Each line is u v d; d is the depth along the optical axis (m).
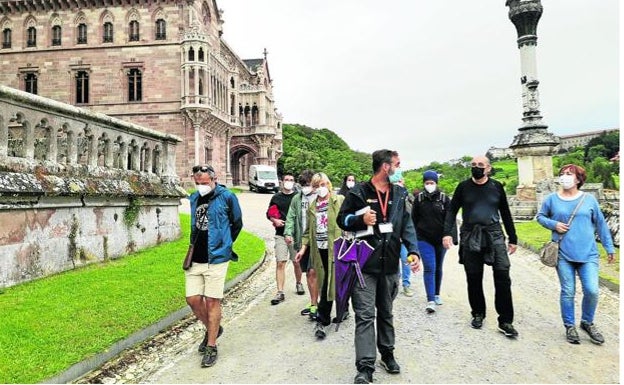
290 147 83.69
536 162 17.50
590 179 21.98
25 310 5.67
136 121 37.53
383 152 4.75
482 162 5.78
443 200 6.88
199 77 37.09
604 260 9.43
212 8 41.91
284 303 7.47
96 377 4.56
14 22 38.84
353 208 4.70
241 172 60.00
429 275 6.77
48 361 4.43
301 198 6.95
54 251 7.49
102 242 8.76
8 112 6.78
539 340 5.44
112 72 37.88
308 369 4.70
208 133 39.88
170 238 11.53
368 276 4.52
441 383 4.28
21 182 6.69
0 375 4.04
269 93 57.47
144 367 4.91
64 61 38.25
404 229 4.96
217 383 4.42
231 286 8.57
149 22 37.75
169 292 7.10
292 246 7.63
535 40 17.73
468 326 5.98
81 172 8.42
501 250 5.70
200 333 6.07
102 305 6.18
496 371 4.55
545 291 7.95
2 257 6.46
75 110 8.22
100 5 38.06
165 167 11.73
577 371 4.55
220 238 5.20
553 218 5.67
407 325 6.04
